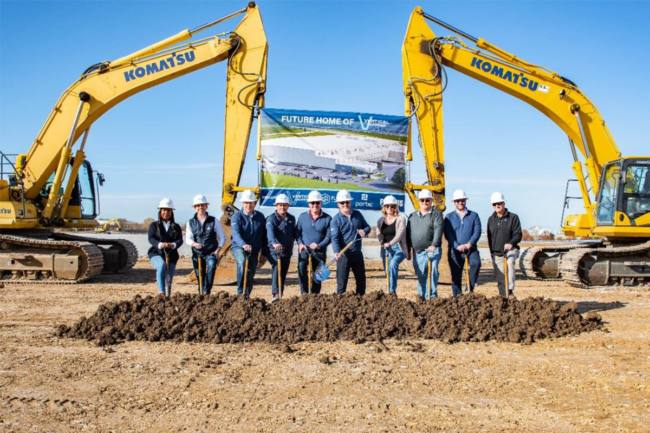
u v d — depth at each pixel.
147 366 6.52
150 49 15.33
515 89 15.45
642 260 14.72
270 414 5.11
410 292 13.32
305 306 8.44
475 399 5.53
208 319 8.10
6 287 13.72
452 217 10.04
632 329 8.63
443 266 15.34
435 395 5.63
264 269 19.22
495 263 10.05
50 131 15.41
